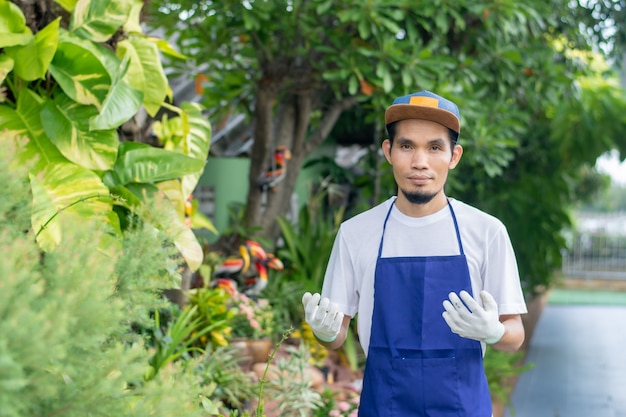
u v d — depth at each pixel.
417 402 2.48
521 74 7.43
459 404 2.46
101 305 1.86
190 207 4.36
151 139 4.20
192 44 6.88
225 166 8.61
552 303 15.20
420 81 5.88
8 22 3.14
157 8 6.44
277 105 8.29
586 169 17.31
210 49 6.74
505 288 2.50
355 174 10.35
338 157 11.57
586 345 10.38
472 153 6.84
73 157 3.14
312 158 9.92
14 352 1.56
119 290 2.30
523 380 8.12
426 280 2.53
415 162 2.49
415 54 5.91
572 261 20.55
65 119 3.20
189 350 4.38
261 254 6.23
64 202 3.00
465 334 2.31
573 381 8.09
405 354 2.51
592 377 8.30
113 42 3.59
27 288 1.77
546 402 7.21
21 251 1.88
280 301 6.48
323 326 2.48
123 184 3.35
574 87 8.52
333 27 6.52
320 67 6.38
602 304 15.16
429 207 2.58
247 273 6.52
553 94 7.86
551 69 7.56
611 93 12.24
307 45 6.30
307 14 6.30
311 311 2.48
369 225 2.66
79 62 3.22
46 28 3.07
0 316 1.61
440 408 2.46
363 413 2.57
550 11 6.79
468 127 6.64
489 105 7.29
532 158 11.48
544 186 11.38
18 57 3.10
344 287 2.66
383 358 2.54
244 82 7.22
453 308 2.32
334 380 6.11
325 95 7.93
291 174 7.60
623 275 19.31
